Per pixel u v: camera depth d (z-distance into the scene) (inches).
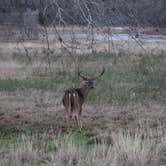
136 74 2258.9
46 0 968.9
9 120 1445.6
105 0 973.8
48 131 1325.0
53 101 1758.1
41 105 1683.1
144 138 1106.1
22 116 1509.6
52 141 1155.3
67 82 2121.1
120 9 988.6
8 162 941.8
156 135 1200.2
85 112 1579.7
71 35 1003.3
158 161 988.6
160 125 1321.4
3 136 1243.2
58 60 2337.6
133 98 1764.3
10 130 1316.4
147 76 2203.5
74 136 1250.6
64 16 946.1
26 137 1184.2
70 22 949.2
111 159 952.9
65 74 2230.6
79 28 994.1
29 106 1668.3
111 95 1802.4
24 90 1968.5
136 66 2373.3
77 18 946.1
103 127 1375.5
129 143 1029.8
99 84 2001.7
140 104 1689.2
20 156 997.8
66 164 948.6
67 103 1371.8
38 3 1026.7
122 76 2226.9
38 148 1088.2
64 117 1514.5
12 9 1074.1
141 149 1024.9
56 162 946.7
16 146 1069.8
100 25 966.4
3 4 1075.3
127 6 992.2
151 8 1075.3
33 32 1072.2
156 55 2610.7
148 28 1058.7
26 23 1063.0
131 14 996.6
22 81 2126.0
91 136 1268.5
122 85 2022.6
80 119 1485.0
